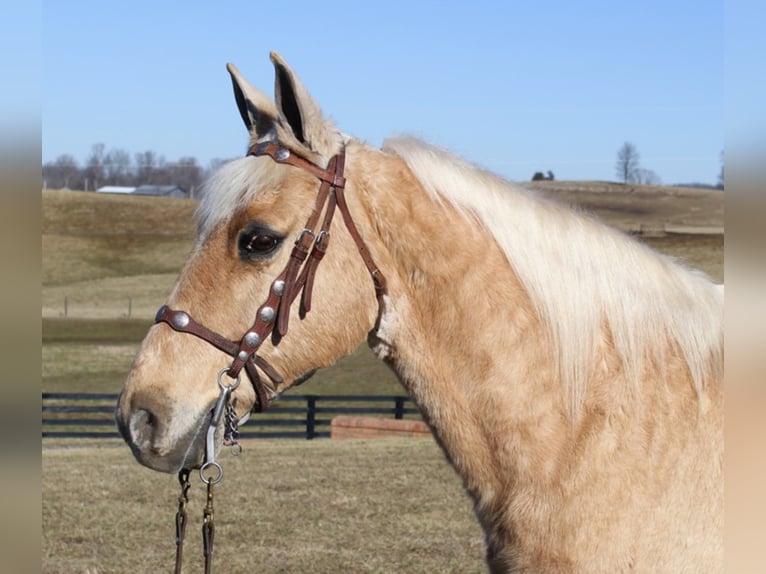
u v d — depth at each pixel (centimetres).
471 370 313
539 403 308
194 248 320
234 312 309
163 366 307
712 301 329
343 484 972
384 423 1531
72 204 7225
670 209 4700
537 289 314
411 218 318
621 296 319
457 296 315
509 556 310
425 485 967
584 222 332
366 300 317
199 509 859
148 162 9238
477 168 338
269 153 317
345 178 318
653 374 313
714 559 299
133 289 5209
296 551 728
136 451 304
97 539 759
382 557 712
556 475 303
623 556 296
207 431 306
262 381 310
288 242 310
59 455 1212
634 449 303
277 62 310
